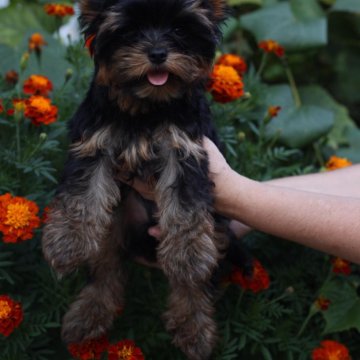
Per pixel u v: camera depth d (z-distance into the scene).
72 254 0.65
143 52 0.62
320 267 0.87
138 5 0.63
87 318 0.72
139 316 0.78
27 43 1.06
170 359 0.78
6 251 0.74
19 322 0.66
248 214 0.68
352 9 1.19
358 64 1.32
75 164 0.67
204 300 0.71
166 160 0.66
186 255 0.65
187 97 0.67
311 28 1.13
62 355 0.76
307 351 0.79
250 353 0.81
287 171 0.91
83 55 0.90
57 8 0.96
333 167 0.91
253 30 1.15
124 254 0.75
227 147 0.83
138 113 0.65
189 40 0.65
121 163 0.66
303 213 0.67
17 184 0.76
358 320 0.79
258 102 0.96
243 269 0.76
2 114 0.79
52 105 0.81
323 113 1.05
